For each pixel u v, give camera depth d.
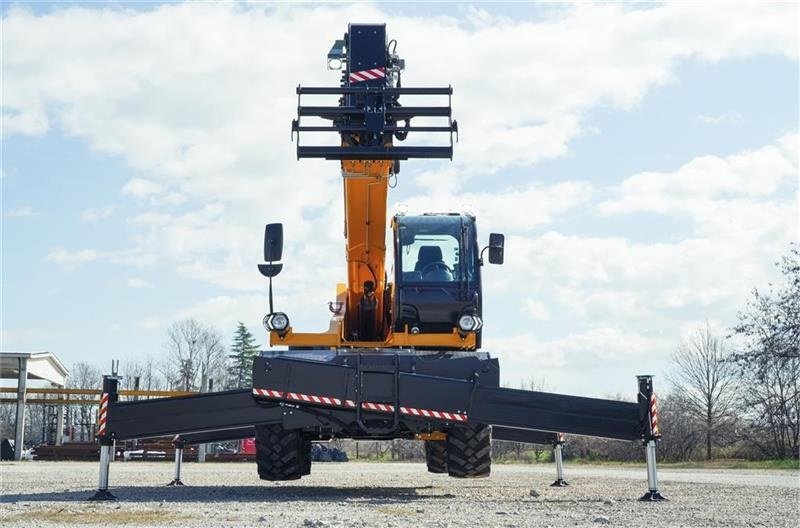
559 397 10.05
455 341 11.61
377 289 12.48
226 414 10.09
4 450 37.00
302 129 11.11
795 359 30.45
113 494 11.14
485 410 10.05
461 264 12.15
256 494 11.32
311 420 10.14
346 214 12.24
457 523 7.39
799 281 30.47
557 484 14.65
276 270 11.62
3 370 39.53
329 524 7.04
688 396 38.12
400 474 21.19
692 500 10.48
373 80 11.47
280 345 11.67
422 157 11.18
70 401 37.06
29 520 7.52
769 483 15.55
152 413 10.09
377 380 10.07
